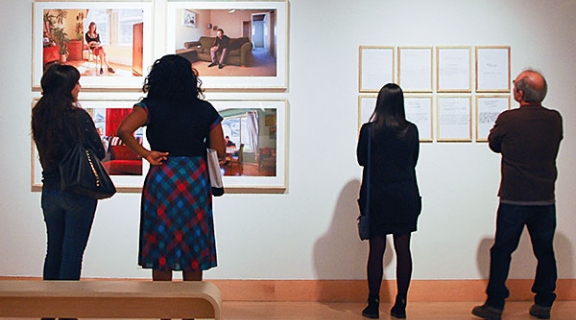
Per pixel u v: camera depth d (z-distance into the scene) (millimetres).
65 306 2859
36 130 3490
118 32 4773
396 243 4141
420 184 4762
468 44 4773
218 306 2797
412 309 4461
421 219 4754
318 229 4754
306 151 4758
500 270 4117
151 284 3037
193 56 4762
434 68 4758
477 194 4758
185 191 3367
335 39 4766
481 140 4746
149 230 3367
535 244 4191
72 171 3420
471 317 4223
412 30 4770
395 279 4723
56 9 4777
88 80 4770
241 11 4754
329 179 4762
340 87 4762
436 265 4738
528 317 4223
